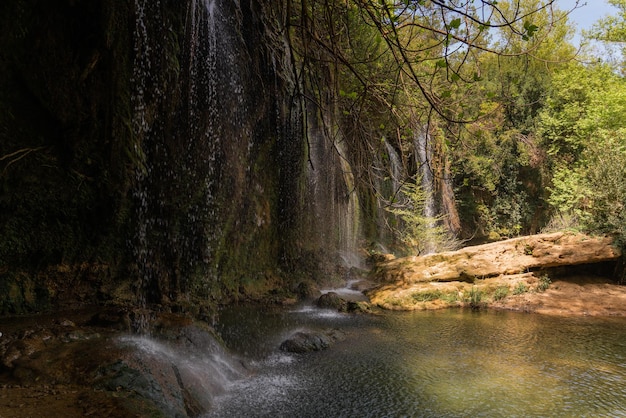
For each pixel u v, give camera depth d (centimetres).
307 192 1123
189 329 536
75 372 359
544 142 1755
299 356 609
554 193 1555
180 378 423
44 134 584
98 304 668
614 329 773
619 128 1401
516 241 1080
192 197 772
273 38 782
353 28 654
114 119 606
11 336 416
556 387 504
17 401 306
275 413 426
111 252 688
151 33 609
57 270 641
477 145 1680
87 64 572
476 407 449
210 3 692
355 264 1320
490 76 1822
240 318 802
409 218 1470
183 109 696
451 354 625
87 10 554
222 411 424
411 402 459
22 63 543
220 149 805
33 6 531
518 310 924
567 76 1727
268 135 949
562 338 714
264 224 1015
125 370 371
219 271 898
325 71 652
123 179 638
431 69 830
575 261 1013
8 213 582
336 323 803
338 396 472
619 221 1027
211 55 714
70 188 618
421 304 955
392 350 642
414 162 1542
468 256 1079
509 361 596
